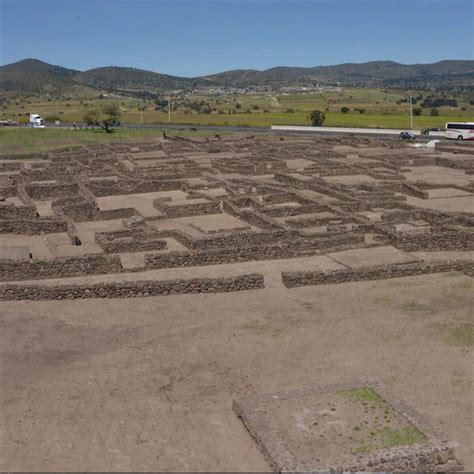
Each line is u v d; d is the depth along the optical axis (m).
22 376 20.91
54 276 31.92
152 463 15.89
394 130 126.12
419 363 22.12
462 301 28.48
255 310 27.44
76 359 22.36
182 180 61.38
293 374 21.22
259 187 55.44
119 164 75.31
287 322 26.05
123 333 24.81
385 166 72.88
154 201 51.31
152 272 33.12
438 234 37.12
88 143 103.19
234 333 24.86
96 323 25.81
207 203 48.53
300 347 23.53
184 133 118.06
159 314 26.89
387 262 34.34
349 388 18.61
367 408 17.45
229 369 21.59
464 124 104.31
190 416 18.23
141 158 82.25
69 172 67.56
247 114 197.62
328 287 30.61
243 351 23.16
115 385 20.30
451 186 59.03
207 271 33.22
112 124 133.12
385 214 44.59
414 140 102.56
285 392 18.42
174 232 40.19
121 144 95.81
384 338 24.41
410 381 20.72
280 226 40.38
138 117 183.12
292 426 16.64
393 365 21.97
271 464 15.45
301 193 52.59
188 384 20.42
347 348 23.45
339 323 25.95
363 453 15.27
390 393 18.22
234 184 58.09
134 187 58.38
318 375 21.14
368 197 51.31
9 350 23.05
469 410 18.78
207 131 125.62
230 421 17.89
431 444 15.57
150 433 17.31
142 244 37.38
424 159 77.88
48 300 28.27
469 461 16.06
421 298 28.94
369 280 31.55
